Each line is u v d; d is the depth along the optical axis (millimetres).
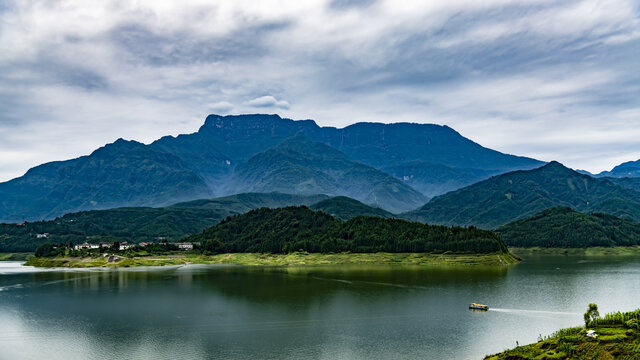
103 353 174500
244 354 171625
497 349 174000
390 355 169125
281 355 170375
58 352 176375
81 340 190625
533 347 151250
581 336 148750
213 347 179875
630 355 132625
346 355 169500
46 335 198250
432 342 183500
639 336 142375
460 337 189625
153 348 179625
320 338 190500
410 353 171000
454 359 164250
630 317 158500
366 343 183125
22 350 179000
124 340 190000
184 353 173375
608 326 157125
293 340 188125
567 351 140875
